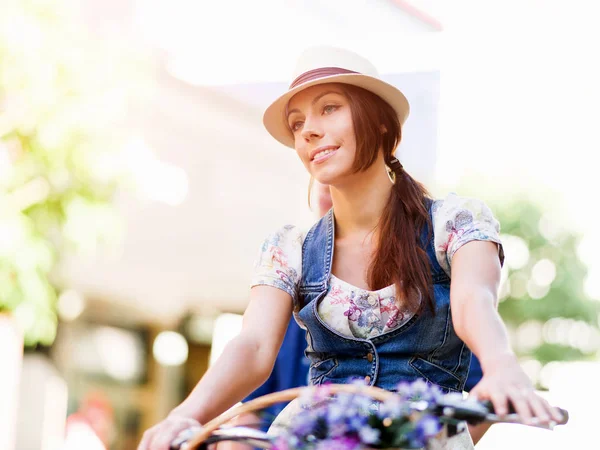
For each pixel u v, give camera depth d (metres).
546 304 11.37
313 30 5.35
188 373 6.95
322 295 1.69
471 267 1.57
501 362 1.29
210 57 6.21
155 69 6.26
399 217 1.67
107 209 5.88
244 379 1.56
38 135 5.59
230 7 6.08
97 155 5.78
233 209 6.74
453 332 1.64
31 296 5.54
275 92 6.11
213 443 1.25
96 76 5.83
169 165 6.37
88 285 6.21
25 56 5.59
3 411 5.54
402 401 1.12
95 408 6.44
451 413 1.12
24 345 5.96
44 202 5.64
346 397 1.15
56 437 6.25
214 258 6.66
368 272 1.67
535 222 11.55
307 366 2.43
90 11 6.16
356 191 1.73
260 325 1.67
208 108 6.38
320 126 1.69
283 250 1.78
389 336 1.63
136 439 6.71
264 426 2.08
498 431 3.27
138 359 6.77
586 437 3.60
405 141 4.79
